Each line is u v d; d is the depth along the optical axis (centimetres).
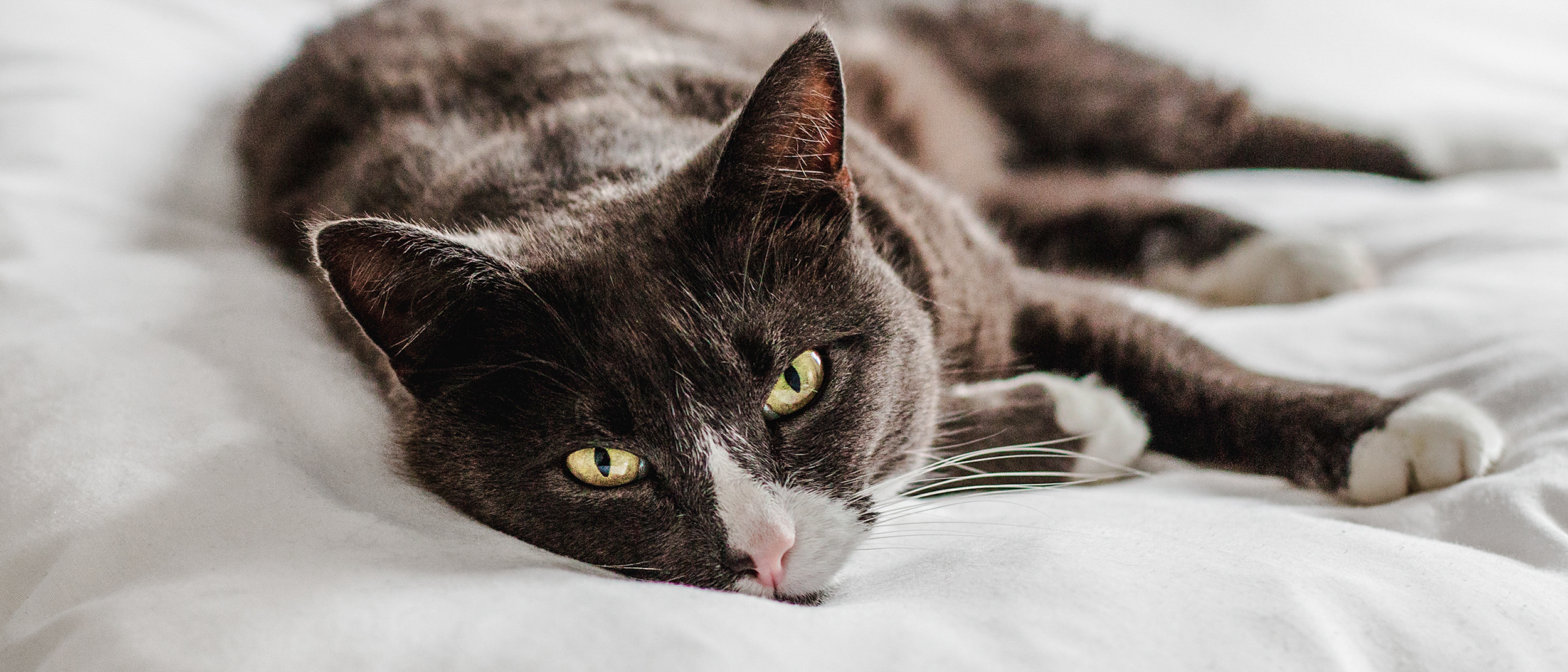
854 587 44
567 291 45
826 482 46
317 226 46
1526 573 41
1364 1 94
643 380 45
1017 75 81
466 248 44
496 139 54
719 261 46
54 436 45
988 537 44
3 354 47
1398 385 53
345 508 43
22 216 55
